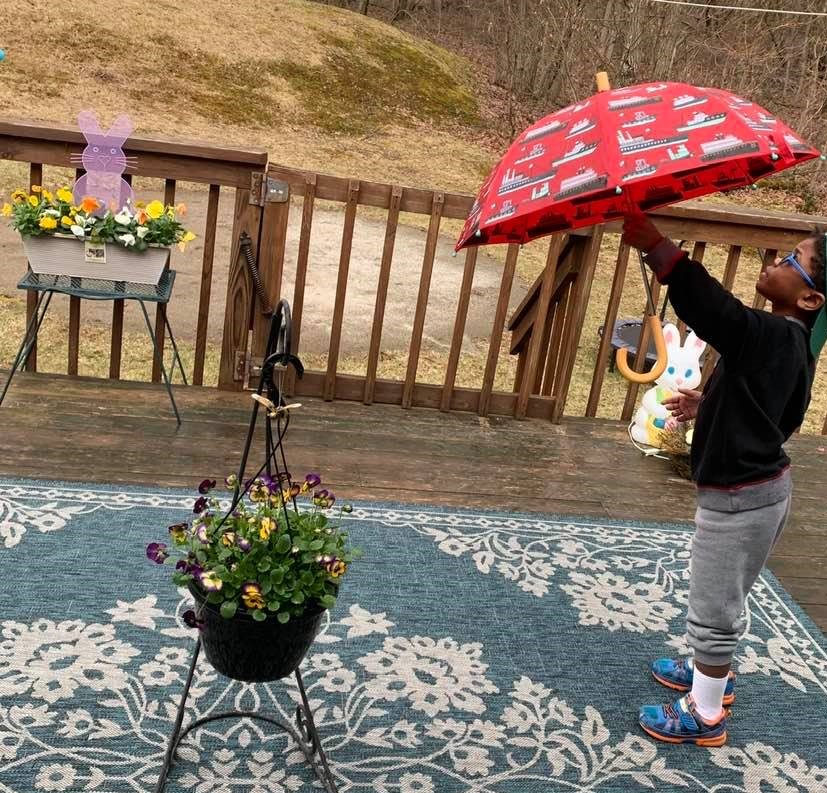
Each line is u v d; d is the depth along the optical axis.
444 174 12.84
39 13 14.18
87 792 1.99
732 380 2.05
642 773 2.24
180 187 9.98
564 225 2.14
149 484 3.28
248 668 1.90
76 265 3.57
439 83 16.38
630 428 4.13
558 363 4.29
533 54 15.55
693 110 1.91
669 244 1.98
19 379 3.95
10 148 3.66
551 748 2.28
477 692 2.45
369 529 3.17
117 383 4.05
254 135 12.80
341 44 16.53
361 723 2.29
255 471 3.47
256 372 4.10
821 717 2.51
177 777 2.06
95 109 12.19
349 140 13.52
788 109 13.71
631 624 2.83
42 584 2.65
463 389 4.25
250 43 15.53
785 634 2.87
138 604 2.62
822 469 4.17
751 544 2.14
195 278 7.43
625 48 13.66
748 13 13.12
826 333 2.05
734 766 2.29
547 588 2.97
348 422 4.00
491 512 3.40
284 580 1.83
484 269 8.72
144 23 15.00
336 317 4.05
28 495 3.09
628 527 3.42
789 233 4.17
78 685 2.29
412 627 2.68
